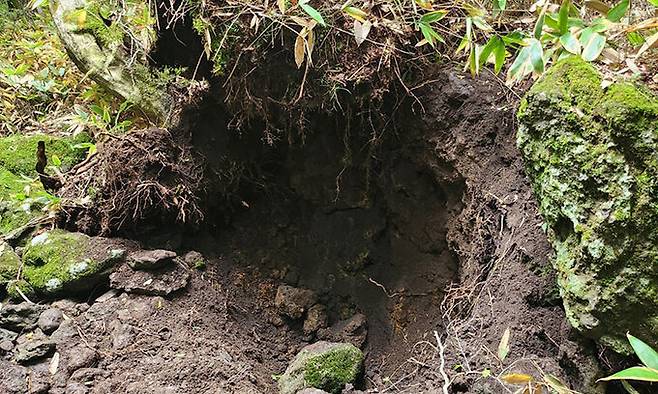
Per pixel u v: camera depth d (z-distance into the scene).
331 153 2.30
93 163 2.29
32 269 2.04
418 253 2.28
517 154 1.85
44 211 2.23
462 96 1.95
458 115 1.96
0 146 2.56
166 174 2.19
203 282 2.17
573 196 1.32
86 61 2.53
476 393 1.49
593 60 1.47
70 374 1.69
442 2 2.01
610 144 1.23
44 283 1.99
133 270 2.06
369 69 1.94
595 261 1.28
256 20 1.91
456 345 1.66
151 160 2.15
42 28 3.91
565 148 1.32
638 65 1.52
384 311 2.31
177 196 2.19
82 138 2.65
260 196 2.50
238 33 1.99
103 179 2.15
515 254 1.71
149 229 2.20
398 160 2.20
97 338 1.83
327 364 1.90
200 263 2.21
